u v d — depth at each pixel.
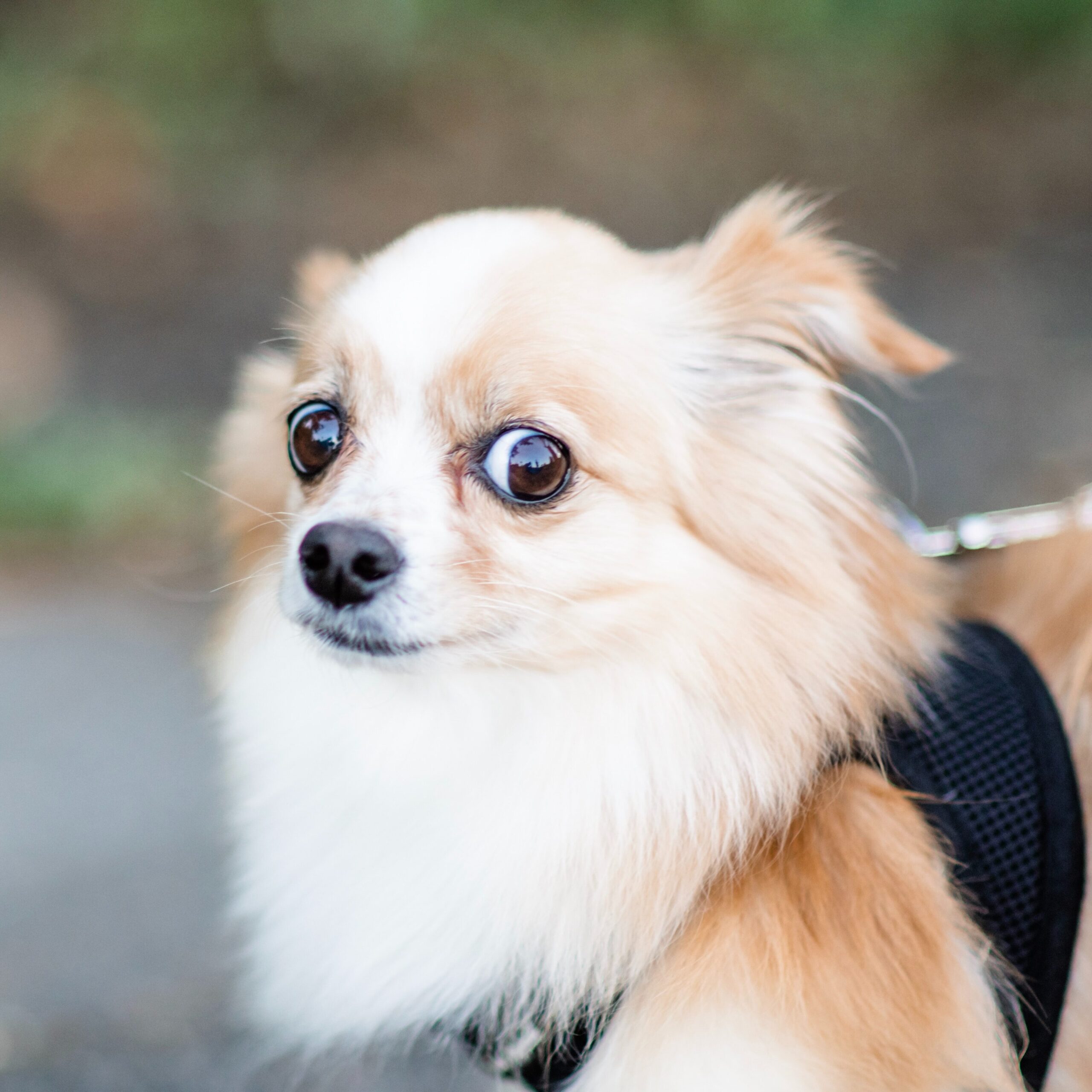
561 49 2.21
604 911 0.54
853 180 1.86
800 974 0.52
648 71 2.17
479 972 0.55
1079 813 0.53
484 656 0.54
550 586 0.54
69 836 0.80
